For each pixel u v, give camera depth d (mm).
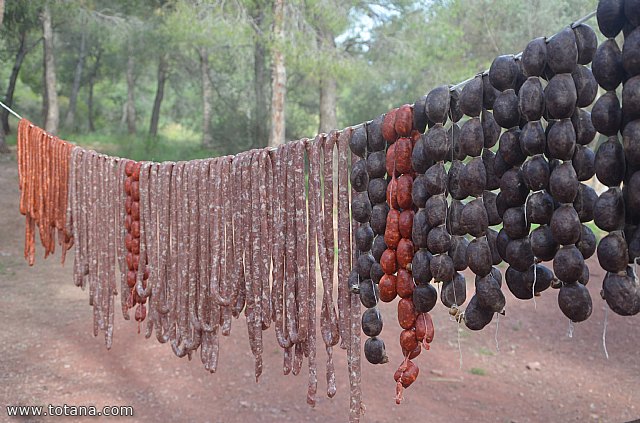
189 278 2168
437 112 1271
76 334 4988
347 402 3934
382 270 1492
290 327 1785
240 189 1968
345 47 9258
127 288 2498
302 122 15562
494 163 1267
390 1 8555
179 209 2203
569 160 1073
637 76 957
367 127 1543
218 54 14391
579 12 6719
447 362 4652
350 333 1613
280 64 8227
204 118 16094
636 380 4324
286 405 3879
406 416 3729
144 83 27172
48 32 13742
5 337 4824
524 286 1240
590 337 5133
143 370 4344
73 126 18000
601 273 6289
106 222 2521
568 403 3982
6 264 7246
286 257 1806
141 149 15422
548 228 1139
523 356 4785
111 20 13148
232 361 4559
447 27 7594
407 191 1403
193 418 3668
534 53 1090
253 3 7836
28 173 2732
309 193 1713
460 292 1324
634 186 966
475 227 1217
